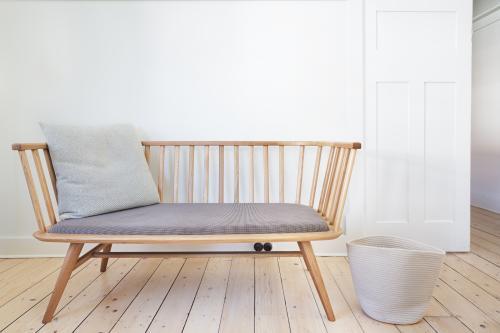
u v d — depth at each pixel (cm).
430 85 175
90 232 111
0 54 173
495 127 288
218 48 175
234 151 169
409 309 108
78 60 175
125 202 136
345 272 154
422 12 174
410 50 174
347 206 176
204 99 176
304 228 112
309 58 175
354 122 174
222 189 167
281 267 161
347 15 173
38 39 174
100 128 146
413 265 105
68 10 173
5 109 175
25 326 109
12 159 175
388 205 177
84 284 142
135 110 176
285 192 178
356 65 173
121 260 172
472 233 217
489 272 151
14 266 163
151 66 175
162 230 110
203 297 129
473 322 110
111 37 175
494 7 280
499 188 286
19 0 172
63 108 175
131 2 174
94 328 107
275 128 176
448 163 176
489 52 293
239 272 155
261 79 175
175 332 105
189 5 174
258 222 114
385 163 176
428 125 176
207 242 107
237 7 174
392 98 175
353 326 108
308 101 176
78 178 127
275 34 175
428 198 177
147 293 133
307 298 128
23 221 177
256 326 108
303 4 174
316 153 176
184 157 177
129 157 148
